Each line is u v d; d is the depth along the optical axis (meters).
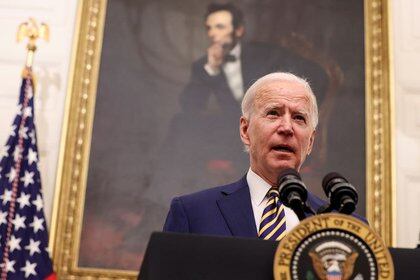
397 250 1.82
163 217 6.44
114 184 6.50
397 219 6.44
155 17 7.14
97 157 6.56
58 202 6.28
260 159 2.79
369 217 6.39
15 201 6.09
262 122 2.81
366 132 6.74
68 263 6.11
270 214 2.60
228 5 7.21
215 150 6.68
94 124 6.66
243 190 2.78
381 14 7.17
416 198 6.54
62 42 6.99
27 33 6.64
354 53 7.06
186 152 6.66
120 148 6.62
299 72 6.97
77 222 6.28
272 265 1.77
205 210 2.66
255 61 7.01
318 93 6.89
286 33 7.13
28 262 5.89
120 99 6.79
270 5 7.23
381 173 6.54
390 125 6.70
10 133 6.37
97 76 6.83
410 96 6.94
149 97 6.84
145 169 6.58
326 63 7.02
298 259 1.71
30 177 6.20
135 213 6.43
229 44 7.07
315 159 6.65
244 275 1.77
